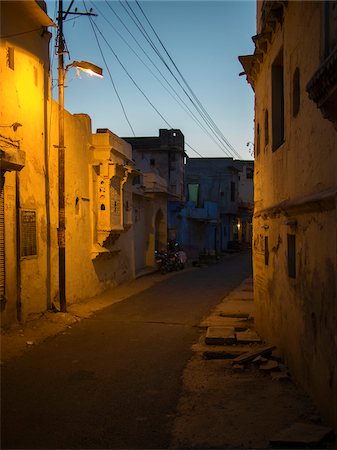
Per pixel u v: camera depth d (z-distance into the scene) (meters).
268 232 9.23
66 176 13.47
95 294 16.06
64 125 12.96
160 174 35.97
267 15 8.33
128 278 20.80
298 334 6.62
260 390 6.48
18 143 9.98
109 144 16.25
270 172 9.31
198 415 5.58
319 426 4.94
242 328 11.06
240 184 61.09
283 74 8.44
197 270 28.91
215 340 9.34
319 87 4.46
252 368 7.59
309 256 6.00
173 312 13.34
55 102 12.51
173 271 27.55
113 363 7.94
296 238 6.77
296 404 5.83
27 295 10.47
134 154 32.44
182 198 35.12
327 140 5.30
